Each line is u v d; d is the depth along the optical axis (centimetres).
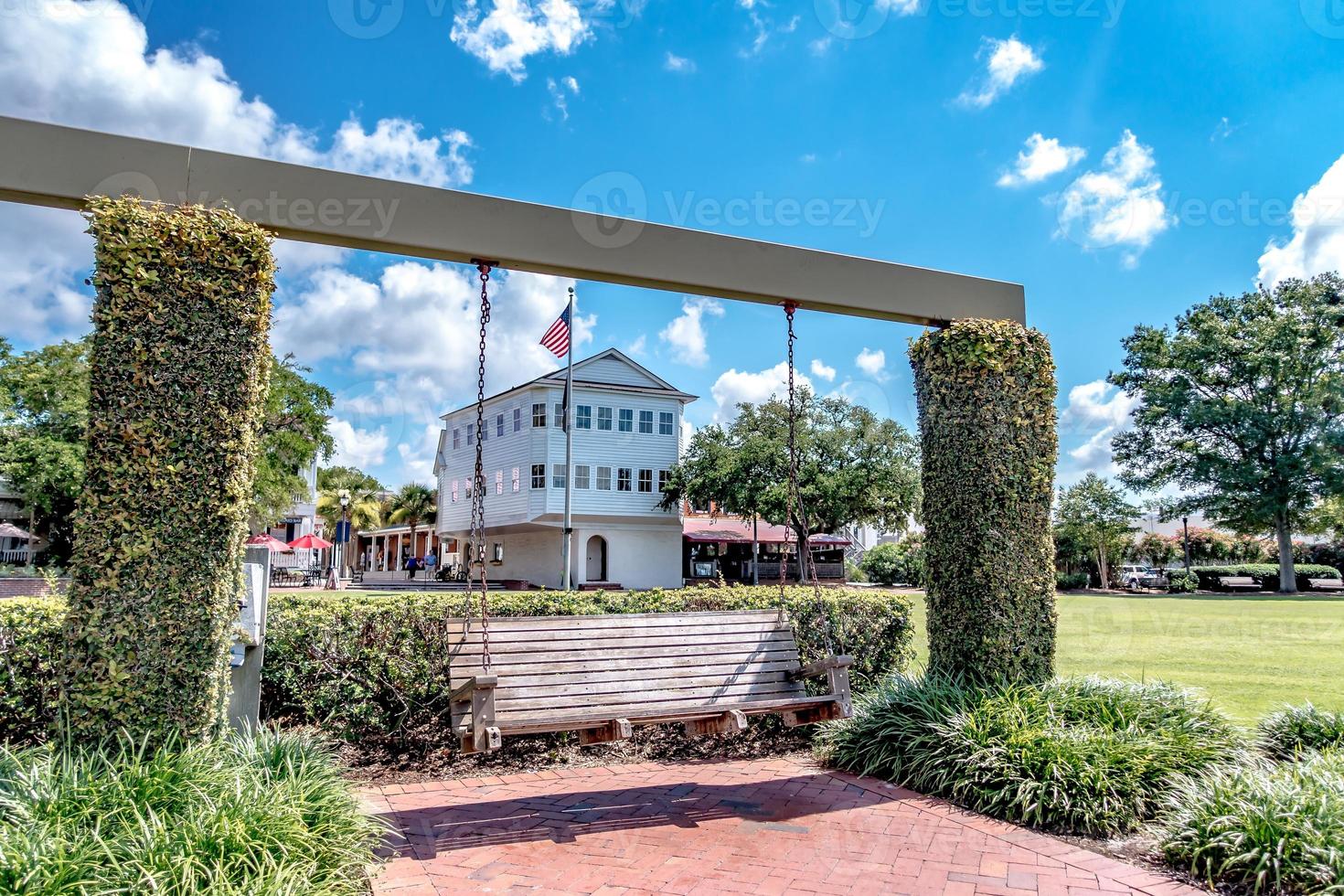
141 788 278
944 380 523
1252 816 308
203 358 342
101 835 255
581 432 2655
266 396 371
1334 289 3222
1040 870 316
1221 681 748
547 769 484
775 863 326
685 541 3488
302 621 496
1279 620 1563
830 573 3584
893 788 437
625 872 317
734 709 435
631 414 2752
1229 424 3250
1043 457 518
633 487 2733
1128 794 369
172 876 227
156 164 354
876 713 484
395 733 517
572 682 456
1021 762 392
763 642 526
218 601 341
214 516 340
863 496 2684
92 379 332
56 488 2047
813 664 493
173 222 342
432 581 3322
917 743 441
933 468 528
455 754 500
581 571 2636
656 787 443
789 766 491
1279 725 454
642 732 559
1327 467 2995
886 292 505
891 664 635
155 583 327
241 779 297
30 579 1580
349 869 284
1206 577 3269
